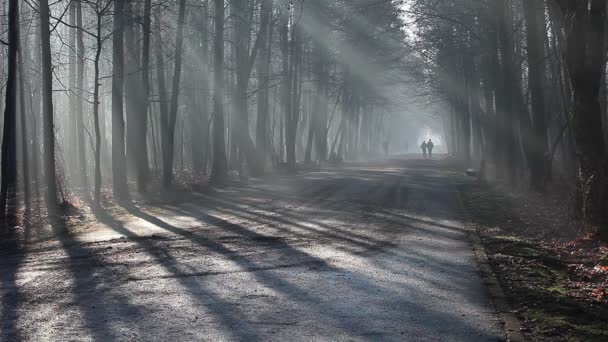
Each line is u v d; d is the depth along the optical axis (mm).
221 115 32094
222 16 31906
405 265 10930
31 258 11461
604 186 13695
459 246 13141
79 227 15789
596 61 13812
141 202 22547
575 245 13453
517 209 20719
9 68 16297
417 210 20344
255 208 20516
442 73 46188
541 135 25328
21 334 6695
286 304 8062
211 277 9711
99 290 8766
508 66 29156
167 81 38719
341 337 6668
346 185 31422
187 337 6617
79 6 26641
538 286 9500
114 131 22844
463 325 7203
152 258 11320
